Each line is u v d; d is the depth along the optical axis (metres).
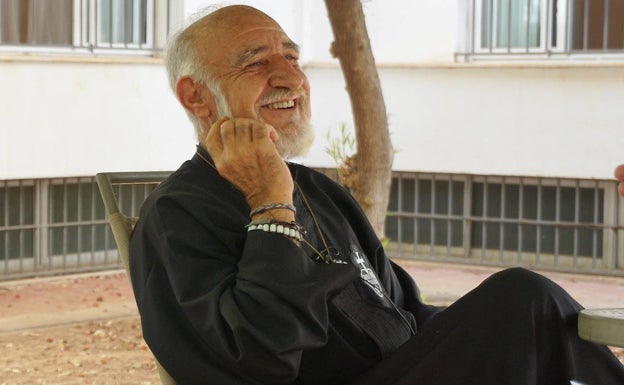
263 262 2.63
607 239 10.55
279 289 2.57
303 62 11.26
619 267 10.55
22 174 9.52
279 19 11.13
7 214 9.94
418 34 10.91
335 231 3.18
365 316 2.97
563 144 10.41
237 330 2.54
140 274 2.87
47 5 9.85
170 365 2.72
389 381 2.74
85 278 10.28
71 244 10.37
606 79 10.20
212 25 3.08
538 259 10.84
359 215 3.33
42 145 9.62
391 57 11.04
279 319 2.54
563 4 10.56
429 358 2.68
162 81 10.35
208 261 2.76
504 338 2.63
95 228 10.48
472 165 10.77
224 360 2.64
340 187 3.36
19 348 7.63
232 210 2.88
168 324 2.74
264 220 2.71
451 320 2.72
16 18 9.66
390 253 11.32
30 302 9.20
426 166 10.94
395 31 11.01
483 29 10.84
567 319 2.71
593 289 10.00
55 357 7.37
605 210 10.53
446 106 10.81
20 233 10.02
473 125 10.73
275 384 2.61
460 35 10.83
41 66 9.55
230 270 2.75
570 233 10.70
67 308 8.99
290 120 3.09
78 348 7.66
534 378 2.61
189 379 2.71
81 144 9.85
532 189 10.81
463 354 2.66
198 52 3.07
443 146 10.85
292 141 3.09
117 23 10.30
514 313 2.64
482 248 11.05
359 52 6.49
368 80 6.54
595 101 10.26
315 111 11.32
